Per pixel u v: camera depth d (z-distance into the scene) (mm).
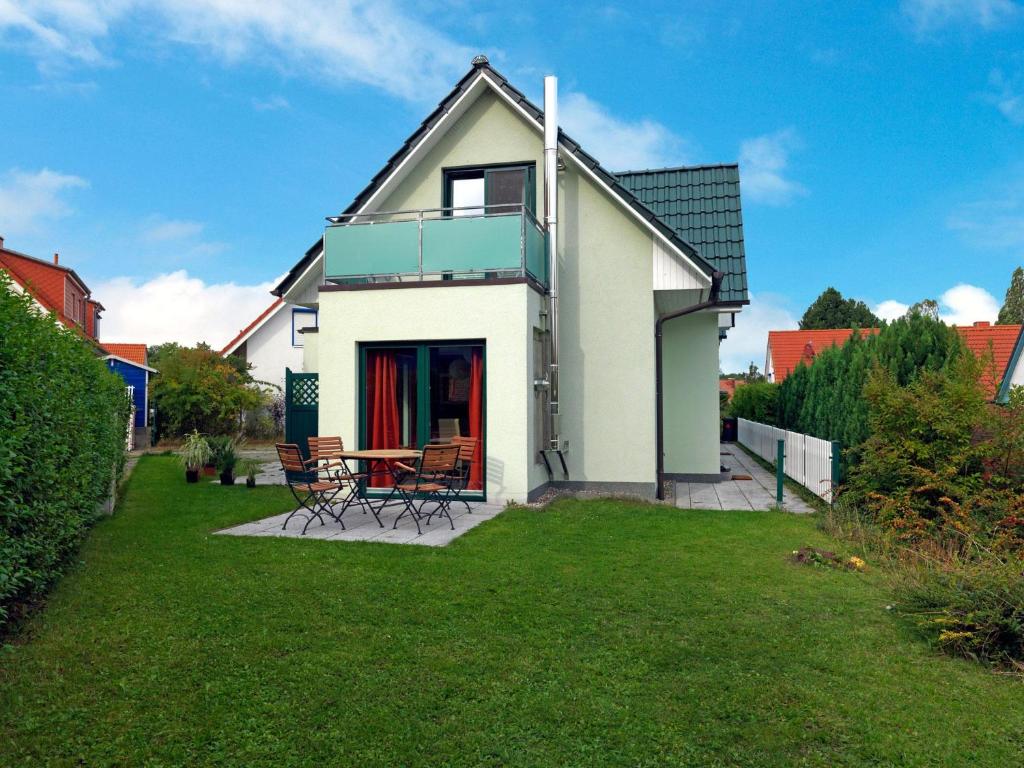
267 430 29109
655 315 12383
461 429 10734
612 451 11711
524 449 10297
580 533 8188
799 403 16422
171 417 25203
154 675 4066
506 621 5090
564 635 4836
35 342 5258
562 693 3947
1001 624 4551
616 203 11680
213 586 5832
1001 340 24906
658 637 4820
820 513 9547
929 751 3416
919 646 4742
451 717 3660
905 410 8672
